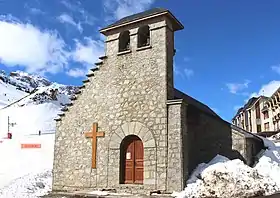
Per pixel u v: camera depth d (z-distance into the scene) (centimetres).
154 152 1278
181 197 1142
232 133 1549
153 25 1402
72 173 1462
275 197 1176
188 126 1565
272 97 4956
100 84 1488
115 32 1504
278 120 4788
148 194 1225
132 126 1355
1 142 2527
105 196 1224
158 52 1365
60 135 1543
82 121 1497
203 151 1579
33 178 1655
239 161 1389
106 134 1416
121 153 1370
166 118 1284
